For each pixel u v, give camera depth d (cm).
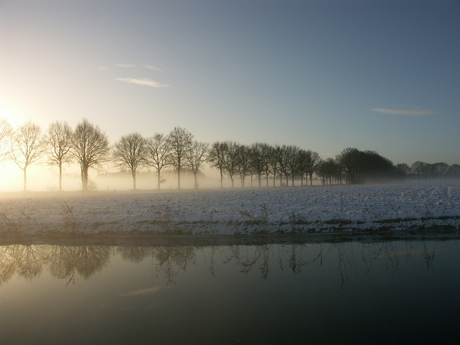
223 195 3425
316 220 1812
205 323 696
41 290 938
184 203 2561
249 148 8525
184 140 7150
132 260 1273
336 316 717
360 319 700
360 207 2086
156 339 631
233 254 1340
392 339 611
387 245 1420
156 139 6919
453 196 2503
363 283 934
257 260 1232
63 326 702
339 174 11512
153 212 2059
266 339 620
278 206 2244
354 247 1400
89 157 5906
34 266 1213
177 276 1046
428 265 1101
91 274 1088
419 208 1995
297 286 923
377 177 12562
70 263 1245
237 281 981
